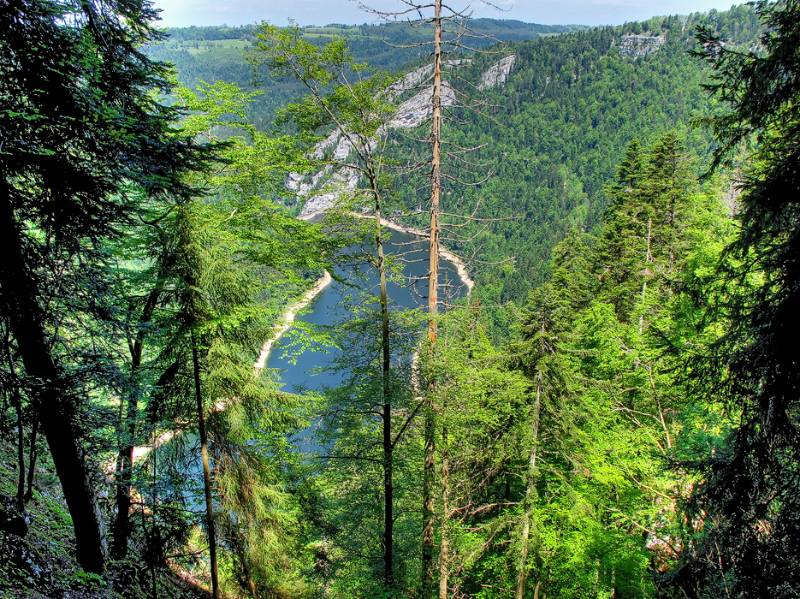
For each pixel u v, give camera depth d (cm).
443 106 1266
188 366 1198
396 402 1257
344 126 1266
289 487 1516
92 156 779
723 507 689
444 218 1390
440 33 1218
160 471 1191
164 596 1202
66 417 832
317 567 1495
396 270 1333
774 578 630
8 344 781
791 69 614
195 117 1282
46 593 802
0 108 632
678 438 1298
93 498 916
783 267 634
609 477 1434
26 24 678
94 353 928
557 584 1728
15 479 1088
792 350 602
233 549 1300
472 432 1477
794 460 659
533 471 1483
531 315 1510
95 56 725
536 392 1481
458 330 1459
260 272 1384
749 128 696
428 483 1341
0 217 728
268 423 1359
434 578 1537
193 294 1050
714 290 818
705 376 753
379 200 1316
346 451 1364
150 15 874
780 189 628
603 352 1555
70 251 821
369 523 1440
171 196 1002
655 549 1609
